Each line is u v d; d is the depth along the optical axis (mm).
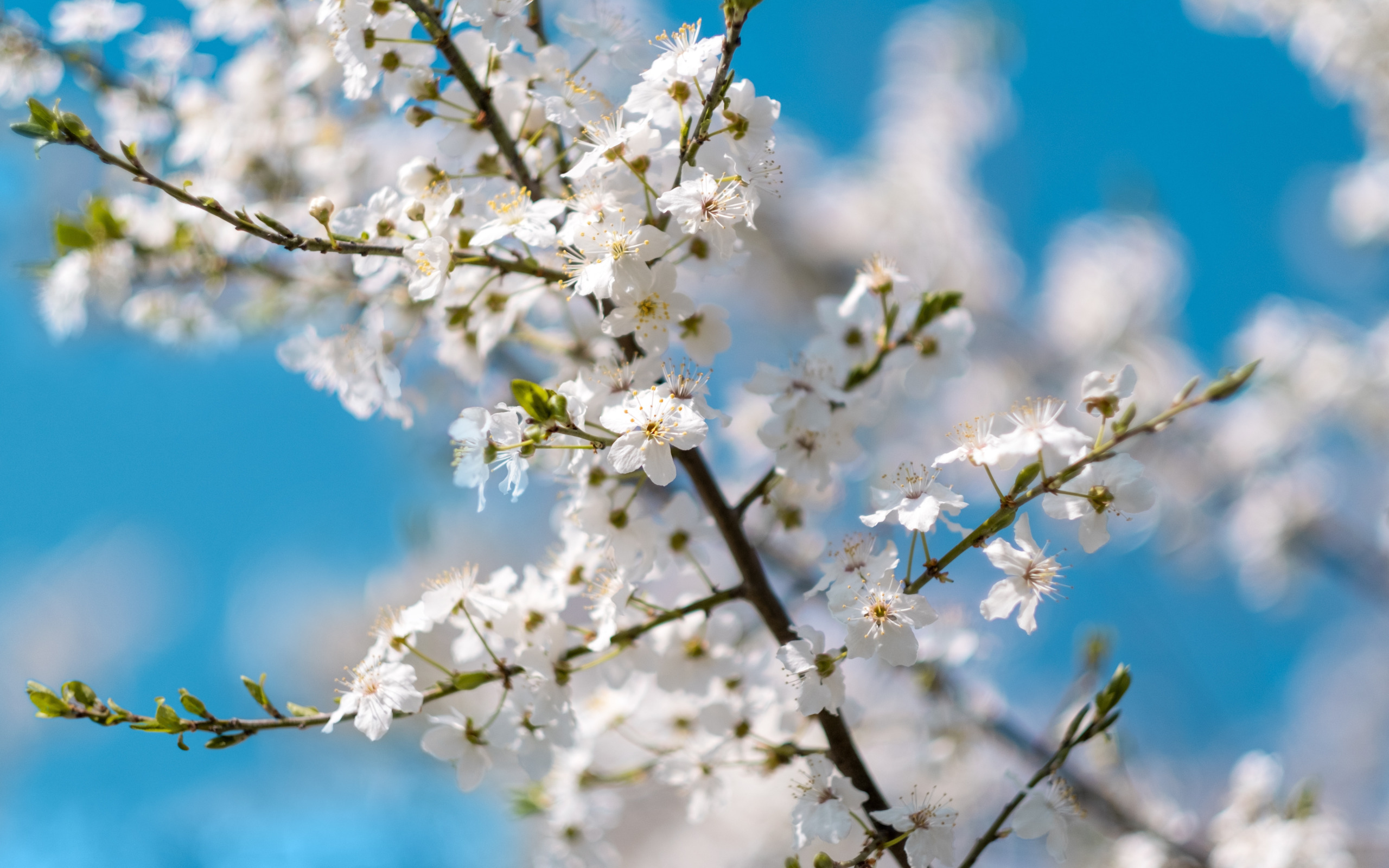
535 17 3176
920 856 2594
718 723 3107
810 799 2748
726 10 2309
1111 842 5664
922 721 4953
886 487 2613
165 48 4801
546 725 2852
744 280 9094
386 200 2955
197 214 4285
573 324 3732
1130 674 2678
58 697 2381
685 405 2531
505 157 3107
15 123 2344
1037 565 2492
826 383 3129
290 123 4680
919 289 3342
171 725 2434
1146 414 8578
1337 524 8703
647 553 2930
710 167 2604
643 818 8398
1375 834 6129
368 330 3412
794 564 4797
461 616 2936
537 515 8531
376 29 2980
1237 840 4785
